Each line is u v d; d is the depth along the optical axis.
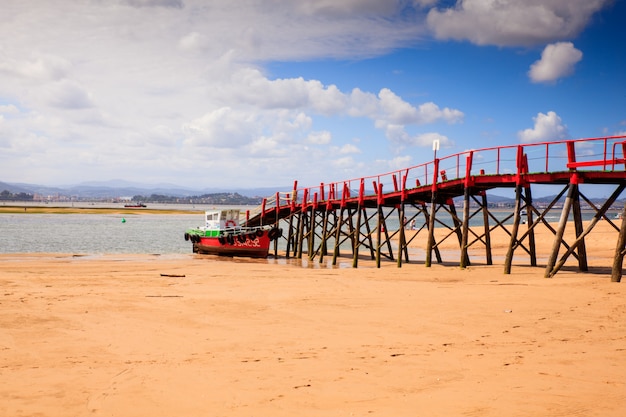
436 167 26.80
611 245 40.16
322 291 17.38
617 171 19.02
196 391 7.59
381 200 30.75
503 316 12.77
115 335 11.32
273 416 6.57
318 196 40.28
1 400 7.25
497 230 55.84
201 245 41.81
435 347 10.03
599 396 7.06
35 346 10.36
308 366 8.84
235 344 10.50
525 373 8.22
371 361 9.09
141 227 90.62
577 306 13.73
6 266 27.58
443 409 6.67
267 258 40.03
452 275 22.39
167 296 16.44
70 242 53.53
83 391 7.63
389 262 35.03
